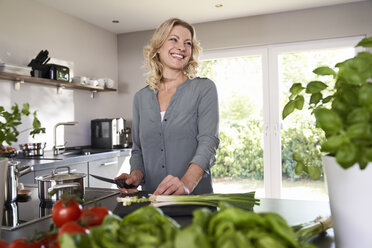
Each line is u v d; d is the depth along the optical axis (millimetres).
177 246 387
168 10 3828
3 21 3135
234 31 4121
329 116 538
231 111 4160
